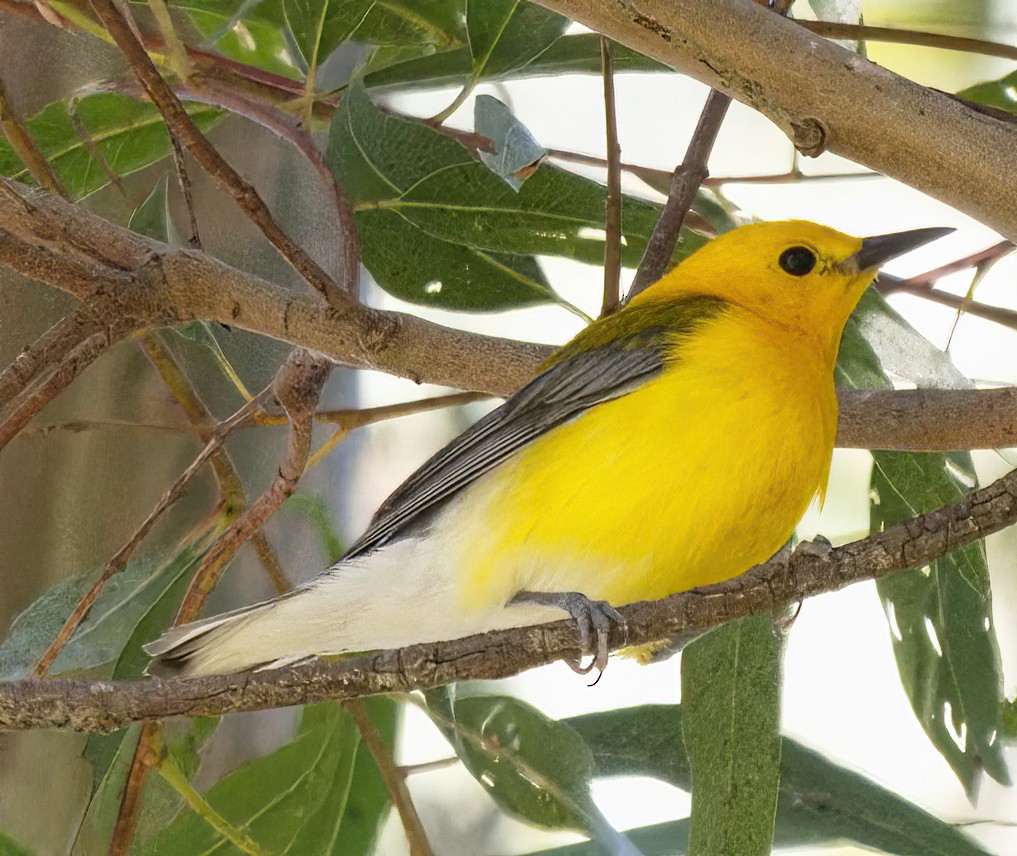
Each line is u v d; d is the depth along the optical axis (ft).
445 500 8.48
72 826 8.61
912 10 8.77
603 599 8.45
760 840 8.48
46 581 8.63
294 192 8.68
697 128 8.57
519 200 8.59
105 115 8.63
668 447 8.43
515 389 8.52
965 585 8.58
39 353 8.39
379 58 8.66
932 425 8.50
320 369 8.52
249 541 8.63
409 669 8.33
